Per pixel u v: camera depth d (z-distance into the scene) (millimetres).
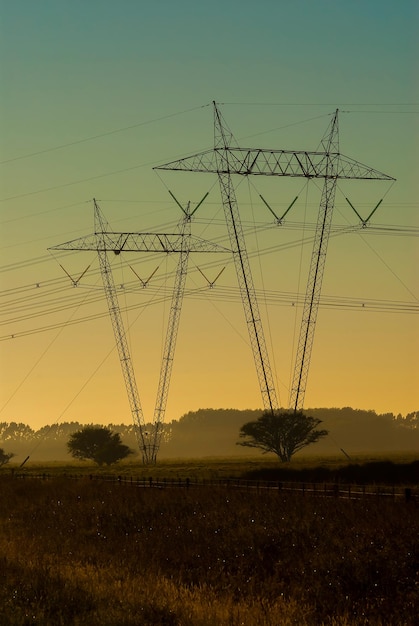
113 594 79125
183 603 75938
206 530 124750
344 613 76750
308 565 95312
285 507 141625
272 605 77688
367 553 95688
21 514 170625
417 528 107938
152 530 131000
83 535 133375
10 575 86438
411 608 77938
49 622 68562
